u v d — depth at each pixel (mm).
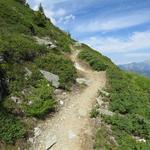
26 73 23078
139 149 17969
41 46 29391
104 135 18109
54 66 26953
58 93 23031
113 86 27266
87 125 19156
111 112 21547
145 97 28578
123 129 19844
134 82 36344
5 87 20016
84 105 22078
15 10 44438
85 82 27562
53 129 18250
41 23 48438
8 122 17125
